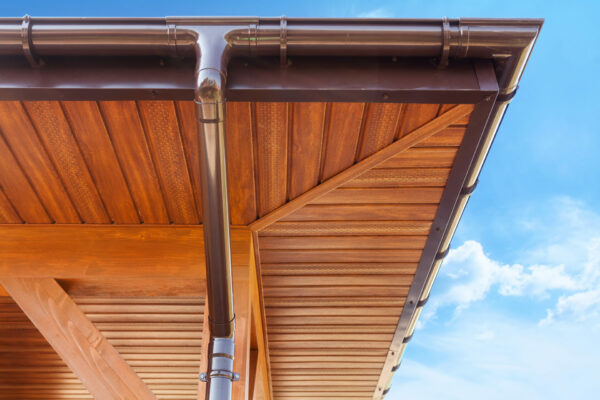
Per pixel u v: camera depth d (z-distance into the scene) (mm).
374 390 5707
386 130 2834
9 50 2283
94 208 3301
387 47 2301
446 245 3748
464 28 2271
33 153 2904
